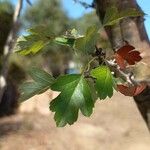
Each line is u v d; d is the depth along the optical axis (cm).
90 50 16
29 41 17
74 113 16
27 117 265
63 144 228
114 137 245
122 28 24
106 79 16
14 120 260
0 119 265
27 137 229
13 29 104
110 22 16
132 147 233
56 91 16
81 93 16
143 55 22
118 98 300
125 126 258
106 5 24
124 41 23
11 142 221
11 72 233
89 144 234
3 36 199
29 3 49
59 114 16
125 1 24
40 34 17
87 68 16
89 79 16
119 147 235
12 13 207
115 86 16
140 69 21
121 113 279
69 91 16
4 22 199
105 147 234
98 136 243
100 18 25
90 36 16
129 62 17
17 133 234
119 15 16
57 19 352
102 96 16
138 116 271
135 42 23
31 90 16
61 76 16
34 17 359
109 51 18
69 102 16
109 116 272
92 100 16
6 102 278
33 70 16
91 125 254
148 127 24
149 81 17
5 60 108
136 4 24
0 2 209
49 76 16
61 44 17
